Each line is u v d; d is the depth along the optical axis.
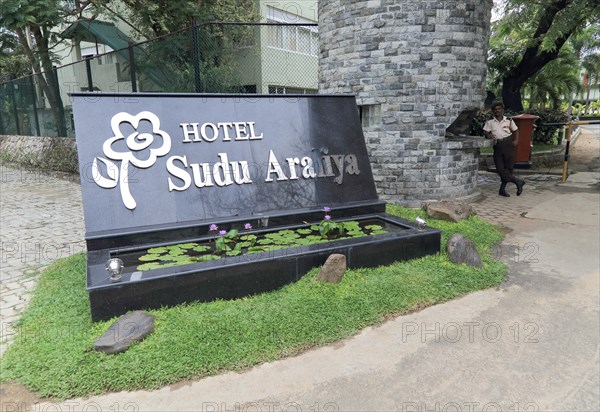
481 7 6.94
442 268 4.30
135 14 12.78
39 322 3.29
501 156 8.01
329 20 7.34
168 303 3.36
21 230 6.16
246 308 3.41
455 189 7.28
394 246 4.33
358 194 5.33
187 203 4.36
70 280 4.08
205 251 3.99
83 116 4.21
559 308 3.72
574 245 5.31
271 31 13.38
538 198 7.96
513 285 4.19
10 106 15.05
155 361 2.79
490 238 5.39
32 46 15.66
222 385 2.69
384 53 6.75
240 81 11.01
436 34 6.62
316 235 4.51
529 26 13.77
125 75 9.96
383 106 6.91
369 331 3.33
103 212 4.01
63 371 2.70
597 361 2.96
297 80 14.43
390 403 2.57
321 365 2.91
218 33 10.68
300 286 3.77
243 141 4.87
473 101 7.17
